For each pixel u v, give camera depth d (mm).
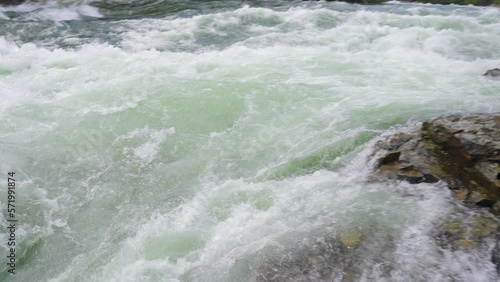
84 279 4824
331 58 9133
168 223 5414
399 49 9930
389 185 5492
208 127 7098
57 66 9609
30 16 14500
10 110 7777
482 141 5352
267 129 6902
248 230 5117
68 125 7336
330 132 6641
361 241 4766
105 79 8727
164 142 6875
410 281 4277
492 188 5012
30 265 5129
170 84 8242
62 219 5684
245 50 9766
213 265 4758
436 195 5230
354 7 14672
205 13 14258
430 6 14672
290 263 4648
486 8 14109
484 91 7469
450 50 9969
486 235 4629
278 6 14883
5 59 10023
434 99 7246
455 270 4336
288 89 7785
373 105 7168
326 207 5297
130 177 6273
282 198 5535
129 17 14250
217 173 6207
